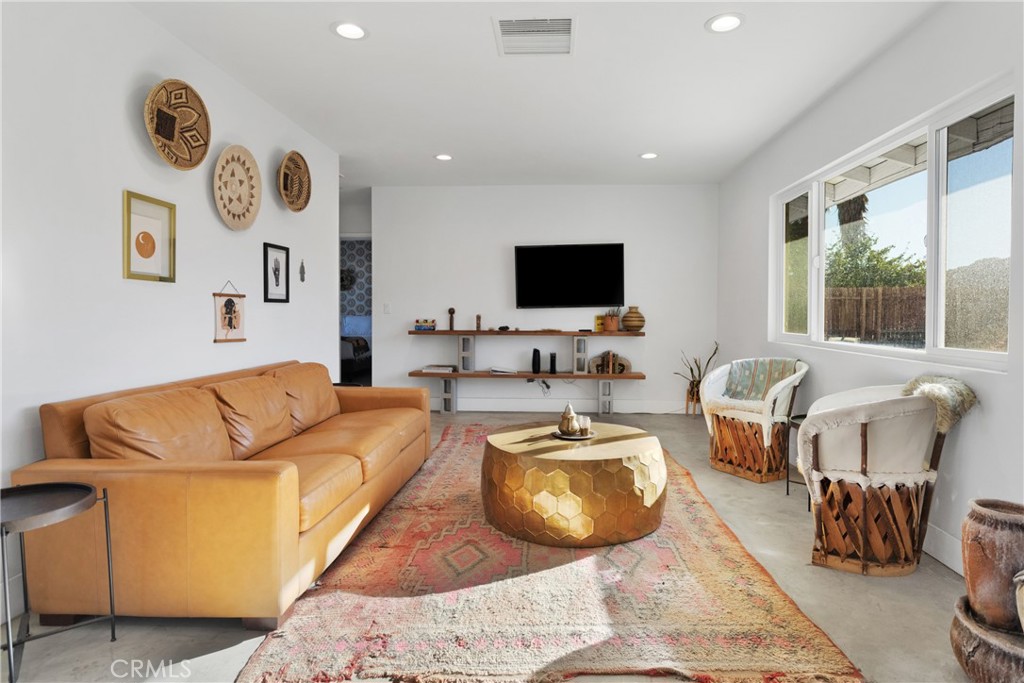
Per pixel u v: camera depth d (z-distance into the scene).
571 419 2.96
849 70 3.22
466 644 1.79
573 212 6.18
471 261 6.26
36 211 2.05
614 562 2.38
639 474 2.61
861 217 3.39
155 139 2.57
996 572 1.58
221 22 2.69
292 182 3.98
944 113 2.56
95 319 2.32
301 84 3.44
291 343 4.08
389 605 2.04
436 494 3.34
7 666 1.64
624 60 3.11
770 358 4.08
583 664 1.67
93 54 2.30
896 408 2.17
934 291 2.65
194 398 2.49
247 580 1.85
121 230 2.46
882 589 2.16
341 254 8.73
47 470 1.87
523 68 3.23
